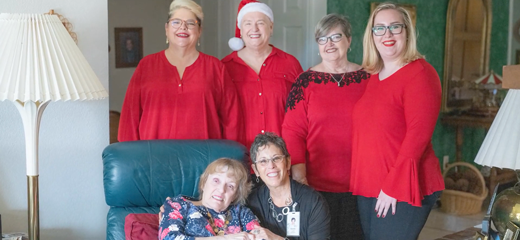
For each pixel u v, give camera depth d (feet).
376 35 7.47
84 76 6.61
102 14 8.28
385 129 7.52
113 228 6.92
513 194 5.37
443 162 15.62
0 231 7.05
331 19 8.19
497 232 5.58
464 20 15.37
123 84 13.87
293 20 12.39
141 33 14.10
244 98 8.96
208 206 6.76
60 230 8.30
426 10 14.46
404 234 7.50
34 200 6.84
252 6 8.80
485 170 15.19
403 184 7.25
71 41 6.70
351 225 8.50
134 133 8.64
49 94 6.23
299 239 7.04
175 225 6.48
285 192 7.06
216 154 7.51
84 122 8.29
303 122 8.39
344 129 8.27
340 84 8.27
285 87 9.02
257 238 6.48
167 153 7.38
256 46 8.87
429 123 7.20
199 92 8.48
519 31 16.60
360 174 7.92
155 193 7.26
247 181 7.13
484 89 15.74
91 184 8.45
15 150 7.84
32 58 6.25
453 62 15.28
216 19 13.38
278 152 6.83
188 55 8.61
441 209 14.67
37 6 7.79
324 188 8.43
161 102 8.48
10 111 7.74
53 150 8.11
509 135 5.28
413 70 7.31
